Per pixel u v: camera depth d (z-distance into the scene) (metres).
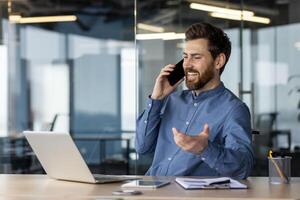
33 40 8.19
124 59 8.27
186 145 1.81
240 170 1.96
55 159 1.95
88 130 8.14
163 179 1.99
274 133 6.96
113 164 7.62
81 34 8.33
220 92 2.31
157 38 6.30
